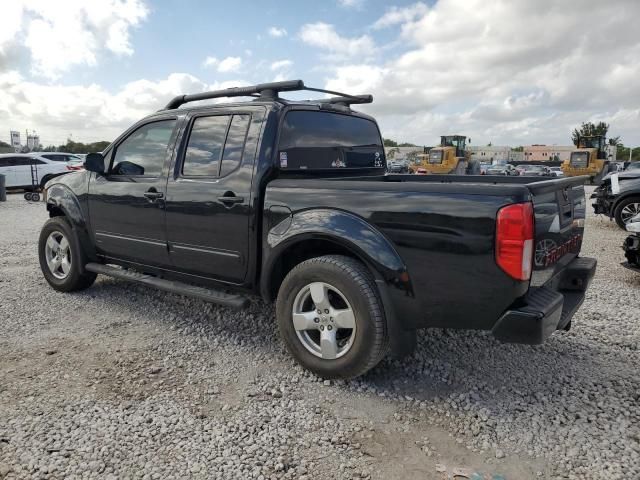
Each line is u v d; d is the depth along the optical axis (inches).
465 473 97.9
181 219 159.5
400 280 118.3
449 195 112.6
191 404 121.3
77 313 184.2
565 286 141.4
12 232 381.1
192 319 178.7
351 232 123.5
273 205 138.3
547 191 117.5
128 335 163.8
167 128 170.2
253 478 95.7
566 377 136.5
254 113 148.6
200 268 159.5
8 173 745.6
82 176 196.9
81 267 198.1
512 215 105.2
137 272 187.2
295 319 134.6
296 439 108.3
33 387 127.9
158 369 139.3
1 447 103.0
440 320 117.8
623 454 103.3
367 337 122.6
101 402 121.1
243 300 147.5
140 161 176.9
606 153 1277.1
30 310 186.7
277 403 122.6
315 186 132.6
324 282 128.1
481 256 108.8
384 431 111.9
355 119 181.3
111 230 184.7
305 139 155.9
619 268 268.5
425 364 143.6
